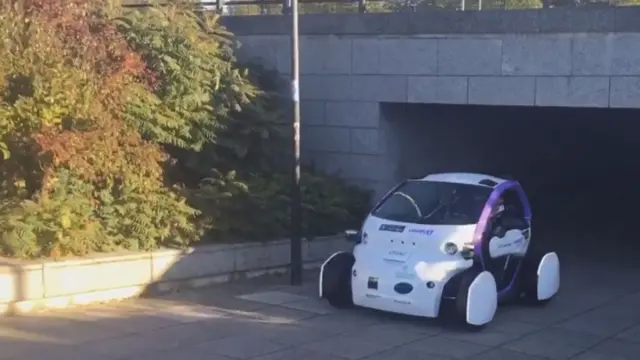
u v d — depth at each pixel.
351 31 15.10
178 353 8.98
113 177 11.91
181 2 14.95
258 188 13.53
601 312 11.34
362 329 10.16
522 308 11.48
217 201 12.68
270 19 15.94
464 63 14.02
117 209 11.79
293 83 12.15
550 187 20.94
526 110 17.56
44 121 11.40
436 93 14.34
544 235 17.97
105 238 11.41
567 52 13.06
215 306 11.05
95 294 10.87
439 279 10.14
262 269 12.81
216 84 13.80
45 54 11.40
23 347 8.95
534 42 13.34
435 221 10.73
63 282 10.55
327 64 15.44
